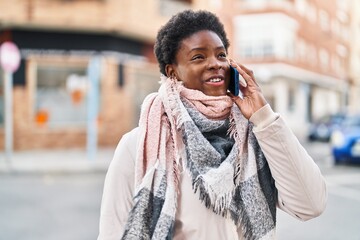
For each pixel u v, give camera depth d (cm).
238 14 2784
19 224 550
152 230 137
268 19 2747
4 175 955
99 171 1023
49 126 1387
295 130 2838
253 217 143
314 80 3269
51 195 731
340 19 3953
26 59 1365
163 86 154
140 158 144
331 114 2120
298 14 2966
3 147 1366
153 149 145
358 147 1102
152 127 148
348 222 568
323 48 3522
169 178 142
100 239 146
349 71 4191
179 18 156
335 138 1145
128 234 136
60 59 1391
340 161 1172
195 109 150
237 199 145
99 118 1414
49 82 1391
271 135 143
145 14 1493
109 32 1410
